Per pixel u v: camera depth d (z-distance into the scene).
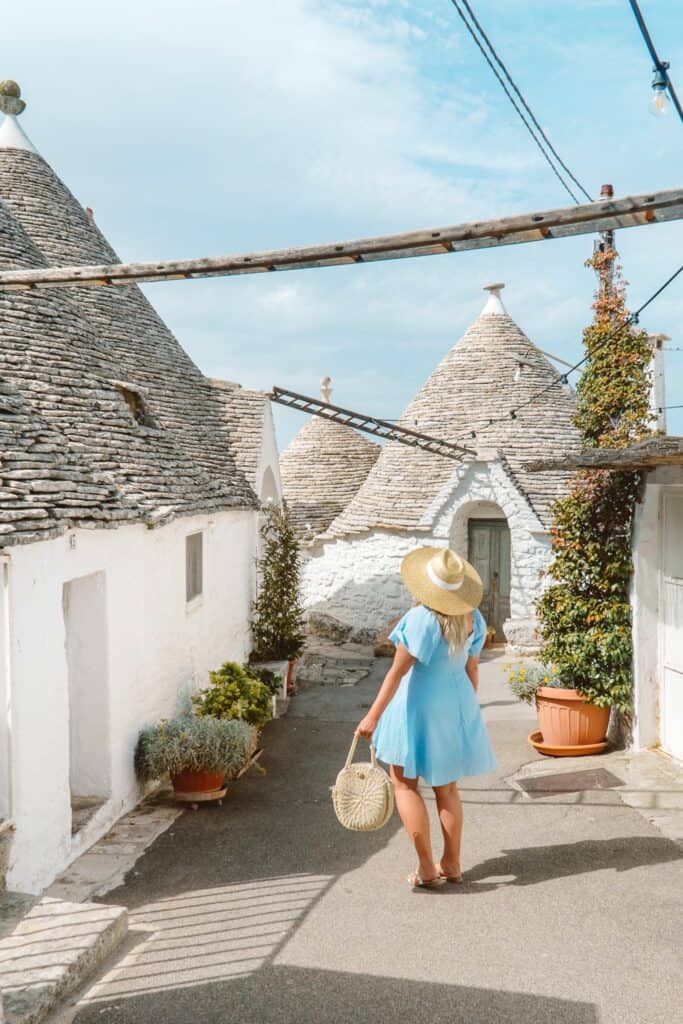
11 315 8.84
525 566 16.83
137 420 9.95
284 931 4.75
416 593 4.80
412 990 4.03
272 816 7.10
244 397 14.30
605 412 9.89
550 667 8.95
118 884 5.75
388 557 18.17
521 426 18.05
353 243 3.49
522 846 5.87
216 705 8.56
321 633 18.91
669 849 5.69
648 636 8.16
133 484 8.16
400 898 5.10
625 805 6.68
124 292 13.12
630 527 8.38
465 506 17.62
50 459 6.72
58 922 4.65
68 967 4.16
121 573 7.42
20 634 5.57
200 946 4.64
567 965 4.21
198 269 3.78
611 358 9.81
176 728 7.62
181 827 6.91
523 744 9.17
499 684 13.22
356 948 4.48
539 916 4.75
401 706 4.95
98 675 7.07
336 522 19.36
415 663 4.93
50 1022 3.86
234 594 12.12
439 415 18.75
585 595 8.69
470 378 18.98
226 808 7.37
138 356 12.48
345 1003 3.94
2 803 5.40
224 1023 3.81
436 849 6.02
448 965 4.25
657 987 3.99
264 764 8.91
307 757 9.20
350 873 5.62
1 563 5.41
